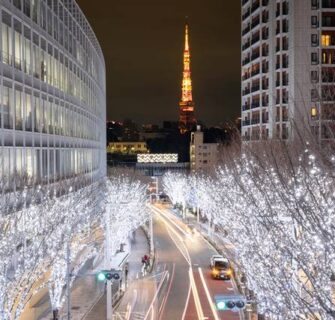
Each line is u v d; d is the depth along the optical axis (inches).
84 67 2343.8
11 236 1103.0
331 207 759.7
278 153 1668.3
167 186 4798.2
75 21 2126.0
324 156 940.0
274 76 2972.4
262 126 3078.2
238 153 2425.0
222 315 1396.4
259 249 899.4
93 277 1791.3
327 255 728.3
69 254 1188.5
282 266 813.9
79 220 1512.1
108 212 1888.5
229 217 1657.2
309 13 2802.7
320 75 2154.3
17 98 1368.1
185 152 7199.8
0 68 1229.7
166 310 1464.1
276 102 2876.5
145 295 1641.2
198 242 2728.8
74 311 1412.4
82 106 2269.9
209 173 3174.2
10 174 1256.2
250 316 1250.6
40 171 1562.5
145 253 2406.5
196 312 1437.0
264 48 3147.1
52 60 1728.6
